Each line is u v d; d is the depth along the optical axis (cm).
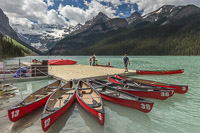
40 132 514
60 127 557
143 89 925
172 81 1457
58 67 2433
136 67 3147
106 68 2272
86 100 755
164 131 529
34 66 1516
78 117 640
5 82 1320
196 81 1449
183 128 547
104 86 967
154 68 2923
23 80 1408
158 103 816
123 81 1175
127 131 529
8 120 595
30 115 645
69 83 1066
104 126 566
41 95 785
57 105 682
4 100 834
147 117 646
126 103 717
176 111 705
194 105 782
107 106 771
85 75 1555
